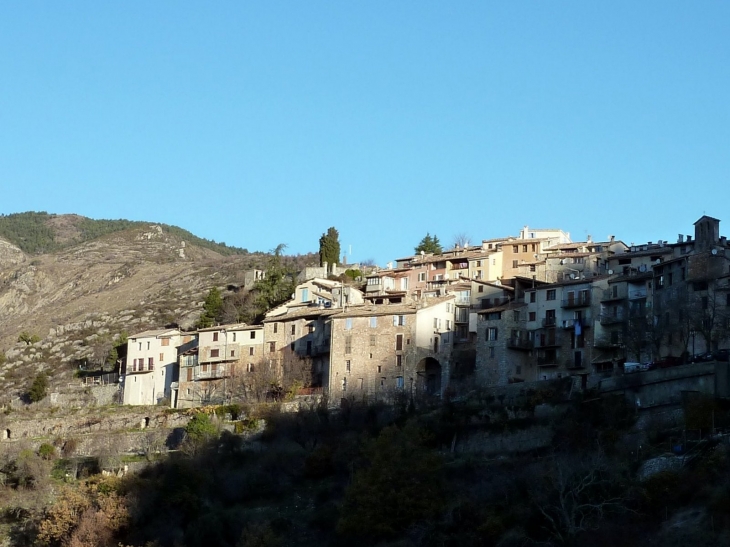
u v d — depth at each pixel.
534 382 156.50
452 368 187.75
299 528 135.88
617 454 131.25
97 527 139.62
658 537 110.50
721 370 137.25
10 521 153.88
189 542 135.50
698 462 120.88
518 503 125.31
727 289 159.75
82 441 180.75
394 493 130.62
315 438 162.00
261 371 194.88
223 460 161.00
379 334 186.62
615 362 173.75
